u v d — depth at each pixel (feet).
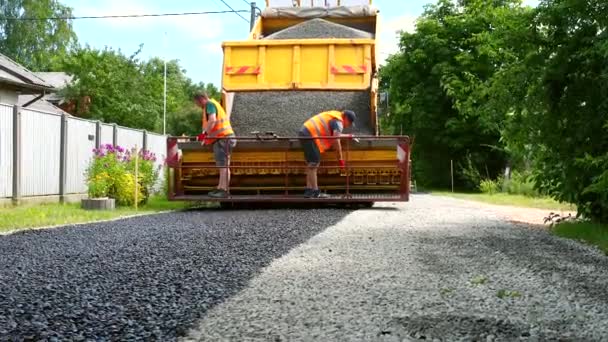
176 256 20.52
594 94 29.27
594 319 12.85
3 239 25.29
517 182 80.64
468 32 108.27
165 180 59.21
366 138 41.96
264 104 46.70
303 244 23.31
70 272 17.67
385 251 21.80
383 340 11.33
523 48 31.63
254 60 46.19
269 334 11.67
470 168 102.01
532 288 15.79
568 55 29.53
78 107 128.06
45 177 52.85
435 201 57.31
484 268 18.57
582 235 26.81
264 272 17.69
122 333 11.62
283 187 43.39
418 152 117.80
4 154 47.55
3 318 12.55
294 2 52.85
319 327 12.15
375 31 49.37
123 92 132.57
